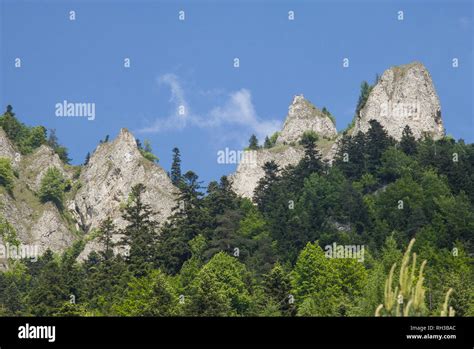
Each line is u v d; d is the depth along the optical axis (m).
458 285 103.19
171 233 184.12
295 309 110.31
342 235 186.50
